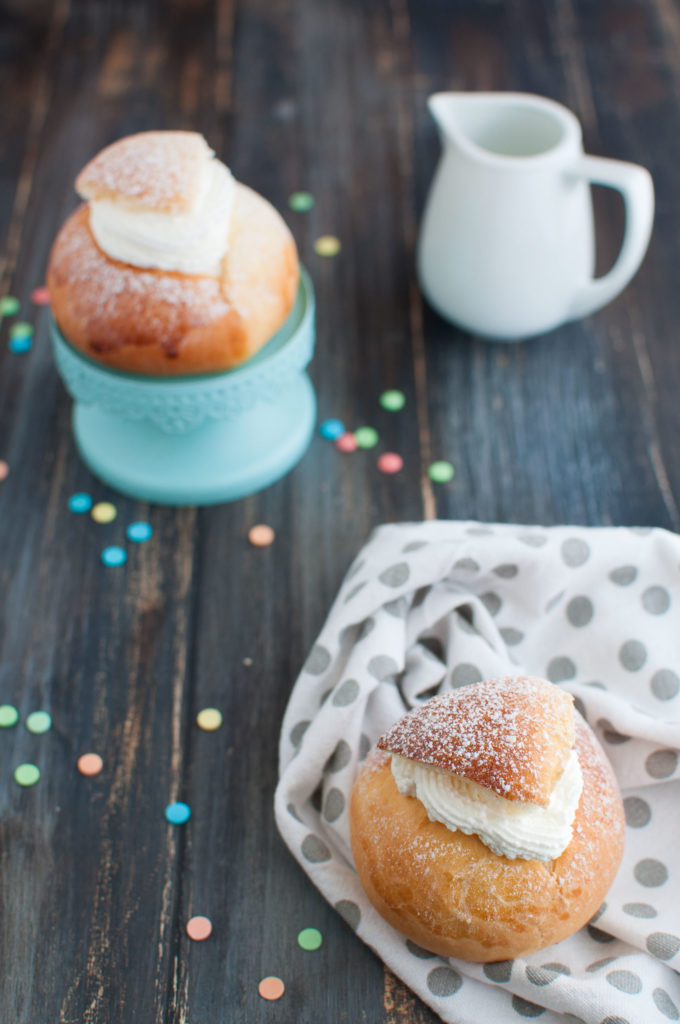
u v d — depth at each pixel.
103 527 0.73
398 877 0.59
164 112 0.88
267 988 0.61
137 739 0.67
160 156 0.66
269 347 0.70
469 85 0.90
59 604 0.71
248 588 0.71
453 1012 0.60
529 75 0.90
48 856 0.64
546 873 0.59
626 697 0.66
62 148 0.86
